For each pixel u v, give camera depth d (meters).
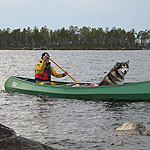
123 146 3.94
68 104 7.21
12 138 2.75
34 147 2.73
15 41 148.25
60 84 9.22
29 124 5.23
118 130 4.68
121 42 145.12
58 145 4.07
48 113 6.16
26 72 17.31
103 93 7.77
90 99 7.91
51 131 4.78
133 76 14.88
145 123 5.30
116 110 6.46
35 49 144.88
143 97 7.53
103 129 4.86
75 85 8.71
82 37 144.38
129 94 7.55
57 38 143.25
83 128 4.95
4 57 44.88
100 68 20.86
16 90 9.09
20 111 6.34
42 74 8.88
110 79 7.92
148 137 4.25
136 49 146.25
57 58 40.72
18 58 41.22
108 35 142.88
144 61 31.62
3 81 12.12
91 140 4.25
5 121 5.45
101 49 142.38
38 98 8.06
